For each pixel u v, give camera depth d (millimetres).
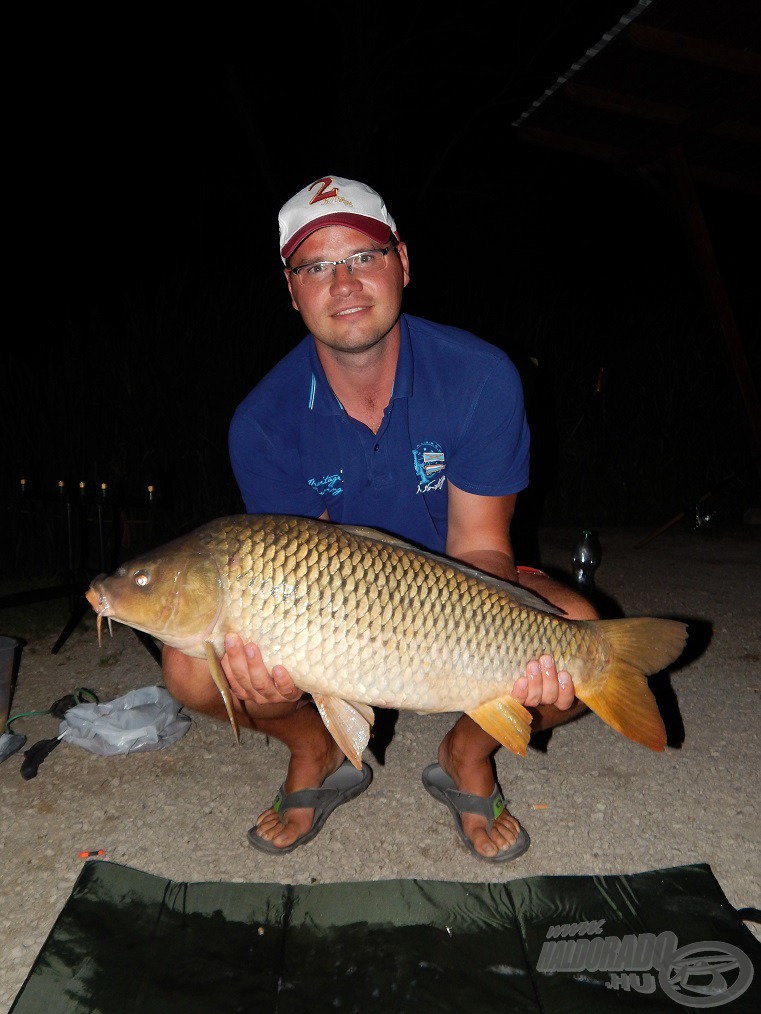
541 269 6676
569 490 3672
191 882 1149
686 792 1380
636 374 3994
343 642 995
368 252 1158
